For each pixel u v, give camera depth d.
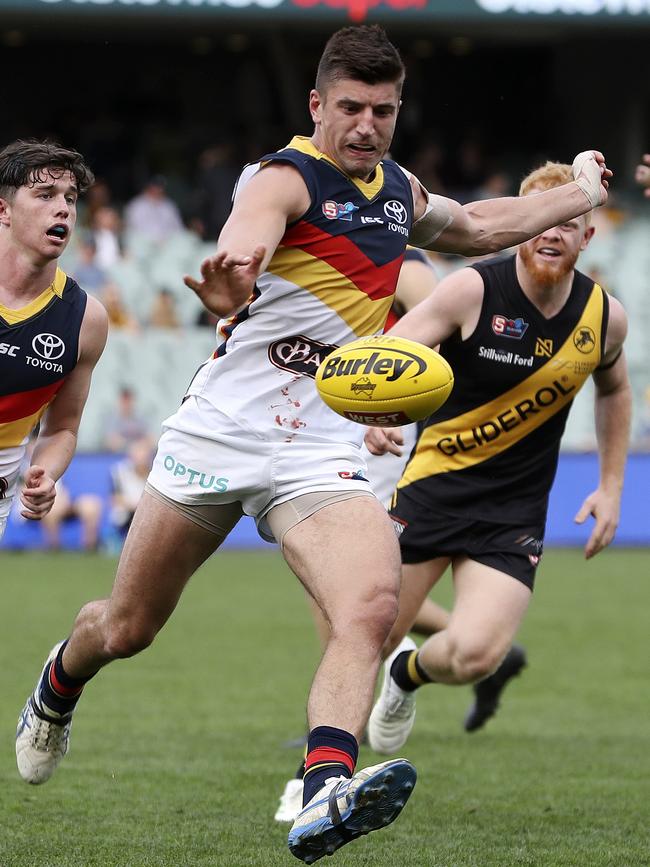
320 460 15.27
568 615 43.56
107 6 67.62
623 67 81.94
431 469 21.27
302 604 45.56
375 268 15.41
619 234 73.31
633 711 28.91
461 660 20.12
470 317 20.53
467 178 77.44
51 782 21.34
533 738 25.92
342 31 14.97
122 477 59.88
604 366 21.41
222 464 15.34
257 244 14.30
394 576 14.49
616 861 16.66
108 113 83.06
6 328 16.50
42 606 42.94
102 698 29.45
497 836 18.08
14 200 16.17
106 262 68.75
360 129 14.81
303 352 15.36
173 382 67.31
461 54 84.56
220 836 17.86
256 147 79.06
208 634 38.91
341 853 17.03
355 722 13.75
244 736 25.45
